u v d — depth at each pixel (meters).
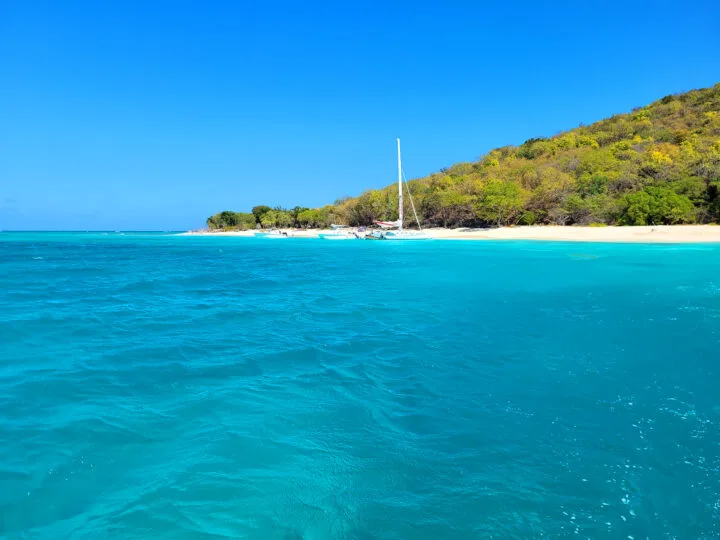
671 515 4.48
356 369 9.00
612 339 10.98
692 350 9.97
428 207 81.25
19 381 8.30
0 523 4.38
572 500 4.71
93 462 5.47
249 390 7.88
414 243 57.84
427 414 6.82
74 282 24.44
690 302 15.82
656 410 6.88
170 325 13.31
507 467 5.34
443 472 5.25
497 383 8.11
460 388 7.89
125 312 15.44
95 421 6.58
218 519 4.44
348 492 4.89
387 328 12.59
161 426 6.44
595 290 18.70
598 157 76.31
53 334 12.14
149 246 74.44
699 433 6.11
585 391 7.66
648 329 11.95
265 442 5.96
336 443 5.93
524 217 66.81
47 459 5.53
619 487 4.93
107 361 9.59
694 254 34.19
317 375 8.66
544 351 10.04
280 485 5.01
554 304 15.73
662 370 8.68
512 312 14.47
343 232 86.94
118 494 4.85
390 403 7.27
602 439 5.98
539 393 7.61
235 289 21.36
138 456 5.62
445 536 4.20
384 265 31.92
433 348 10.45
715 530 4.29
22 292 20.47
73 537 4.20
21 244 83.50
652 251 36.78
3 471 5.24
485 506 4.62
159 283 23.89
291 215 131.62
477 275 24.42
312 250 55.56
